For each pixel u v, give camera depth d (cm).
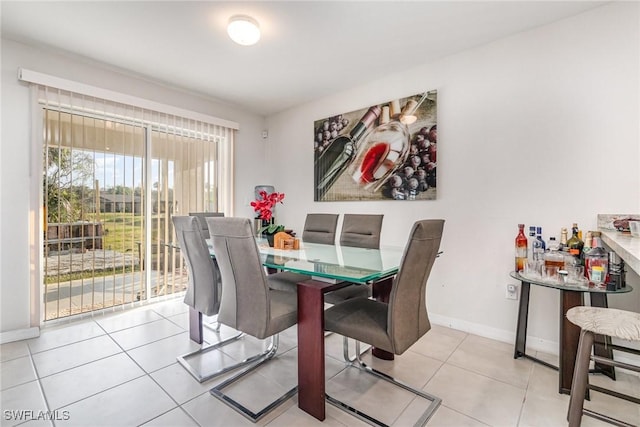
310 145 391
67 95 270
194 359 211
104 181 296
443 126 275
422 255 147
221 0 198
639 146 193
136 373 193
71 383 182
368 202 330
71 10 207
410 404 165
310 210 392
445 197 275
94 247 289
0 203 239
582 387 131
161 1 198
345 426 149
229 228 158
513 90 239
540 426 148
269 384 183
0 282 239
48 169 262
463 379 188
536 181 230
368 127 328
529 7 205
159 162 335
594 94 208
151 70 299
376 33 236
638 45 193
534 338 232
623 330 125
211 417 154
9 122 243
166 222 340
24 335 245
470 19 219
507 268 243
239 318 167
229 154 402
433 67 281
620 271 173
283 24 224
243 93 361
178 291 350
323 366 153
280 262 189
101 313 295
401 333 146
